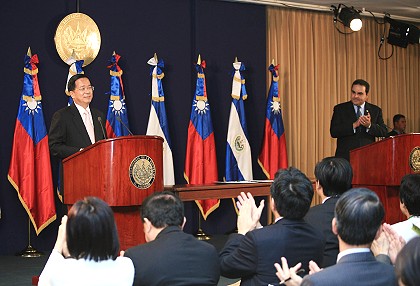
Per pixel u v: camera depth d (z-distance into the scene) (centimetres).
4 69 678
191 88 795
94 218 227
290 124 855
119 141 436
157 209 268
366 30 913
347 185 336
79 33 712
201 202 779
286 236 269
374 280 200
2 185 677
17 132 670
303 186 274
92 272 229
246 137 805
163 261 254
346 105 690
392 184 581
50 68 702
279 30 848
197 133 775
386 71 934
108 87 733
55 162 703
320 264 279
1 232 679
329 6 867
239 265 271
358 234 206
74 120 540
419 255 139
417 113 962
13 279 552
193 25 795
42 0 698
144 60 761
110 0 738
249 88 829
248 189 588
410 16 934
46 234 698
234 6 819
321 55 878
